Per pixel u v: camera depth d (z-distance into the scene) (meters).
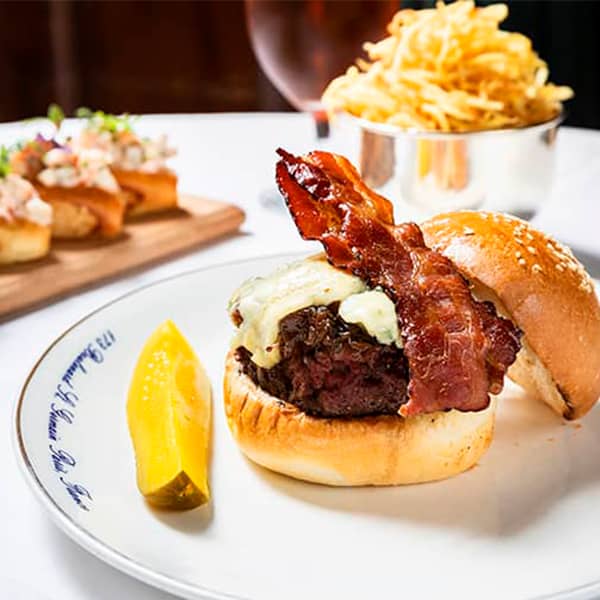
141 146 0.82
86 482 0.51
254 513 0.50
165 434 0.52
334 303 0.52
